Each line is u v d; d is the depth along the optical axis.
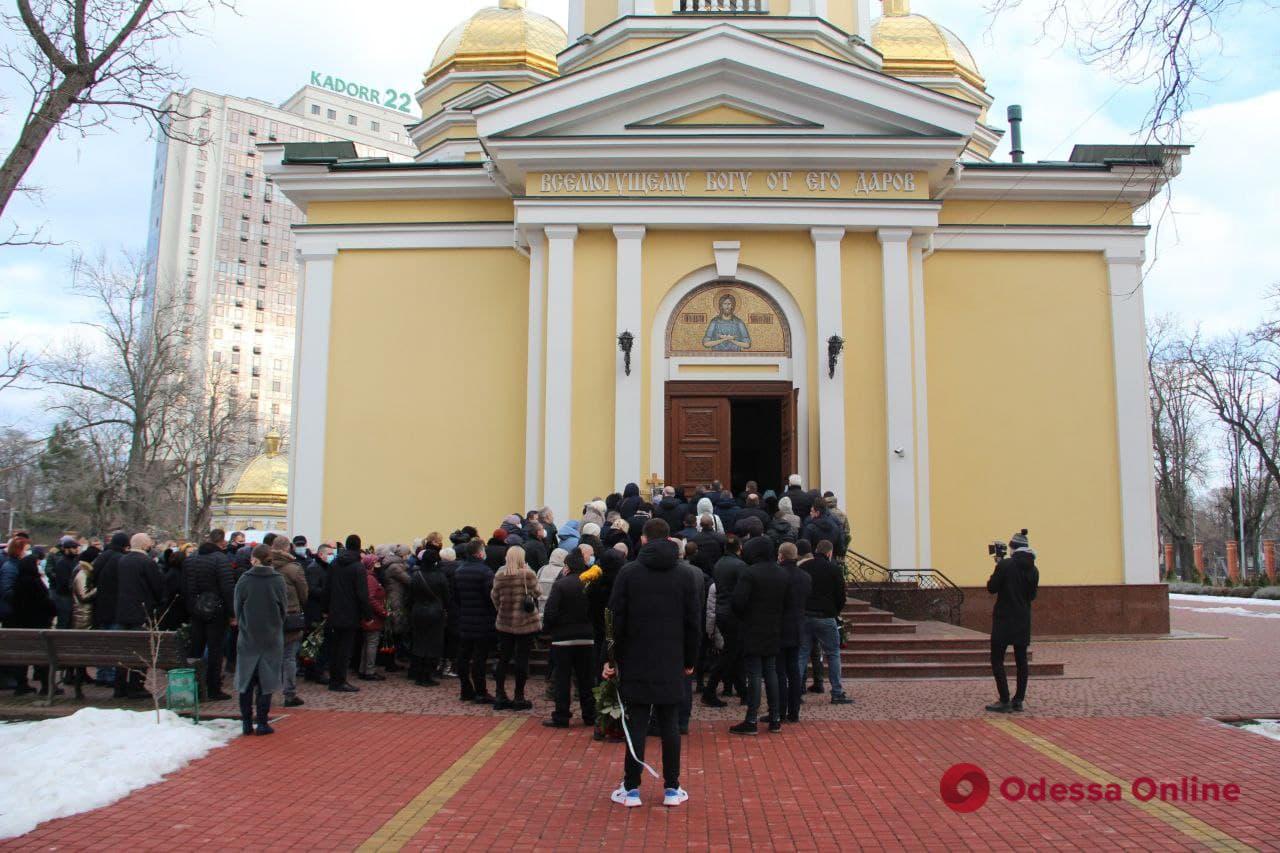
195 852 6.39
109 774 7.93
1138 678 13.09
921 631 14.76
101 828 6.86
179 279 80.81
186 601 11.61
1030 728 9.95
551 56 26.30
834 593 11.25
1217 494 61.94
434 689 12.30
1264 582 38.34
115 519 37.88
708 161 17.91
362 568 12.16
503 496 19.23
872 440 17.62
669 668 7.41
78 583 12.43
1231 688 12.25
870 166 17.94
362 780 8.10
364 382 19.69
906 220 17.81
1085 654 15.75
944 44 26.86
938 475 19.05
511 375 19.55
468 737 9.65
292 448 19.50
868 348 17.83
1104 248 19.55
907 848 6.49
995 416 19.20
